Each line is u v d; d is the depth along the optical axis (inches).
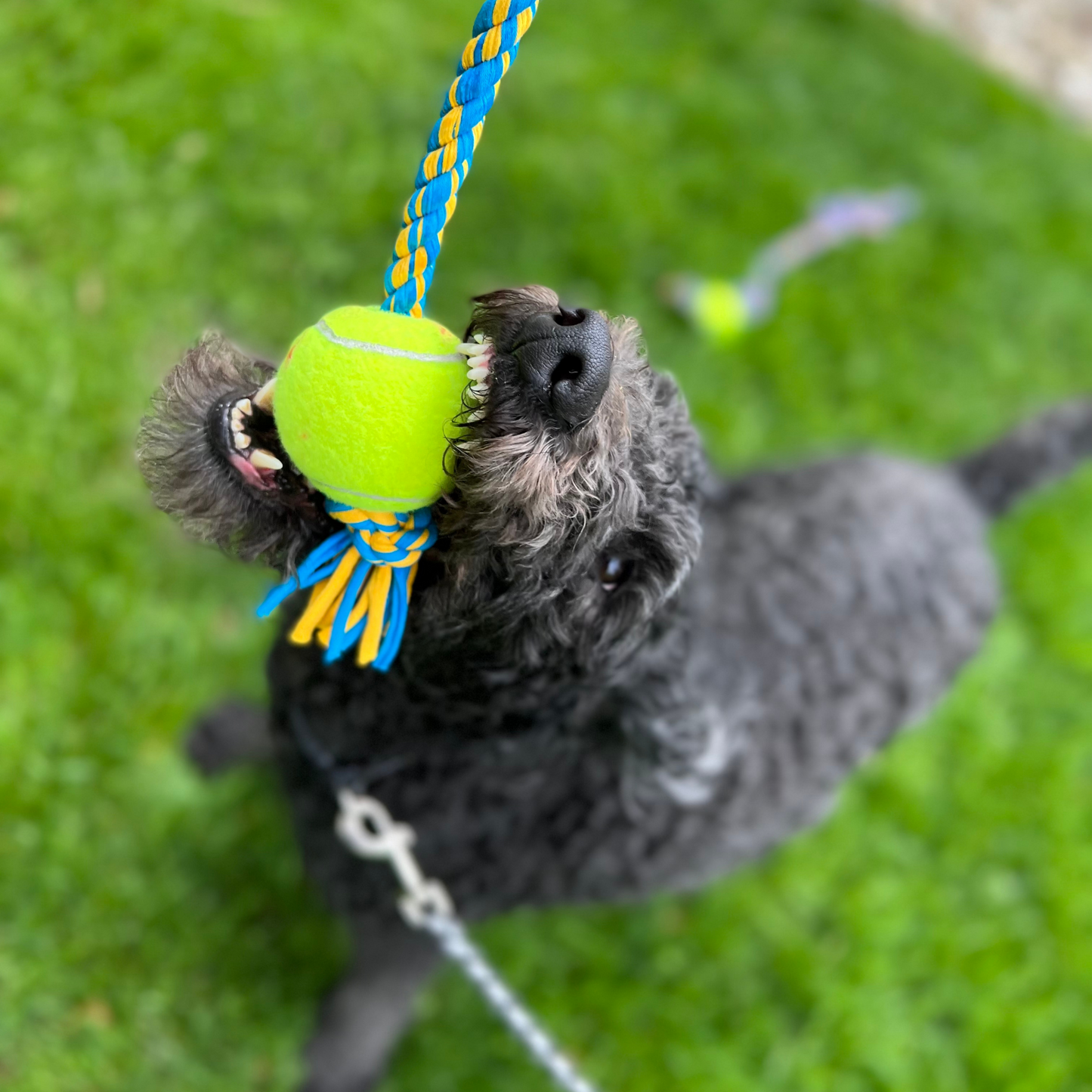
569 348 13.2
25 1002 27.8
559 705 18.5
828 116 54.7
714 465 38.6
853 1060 33.2
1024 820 38.5
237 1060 29.1
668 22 55.1
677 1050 32.2
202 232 39.2
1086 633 42.9
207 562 33.9
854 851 36.9
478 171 44.7
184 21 41.8
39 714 30.4
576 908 32.6
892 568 28.9
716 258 46.9
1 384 33.8
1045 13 71.1
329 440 13.5
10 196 36.8
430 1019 31.5
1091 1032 34.6
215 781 31.9
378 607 15.0
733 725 23.2
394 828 21.2
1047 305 52.6
